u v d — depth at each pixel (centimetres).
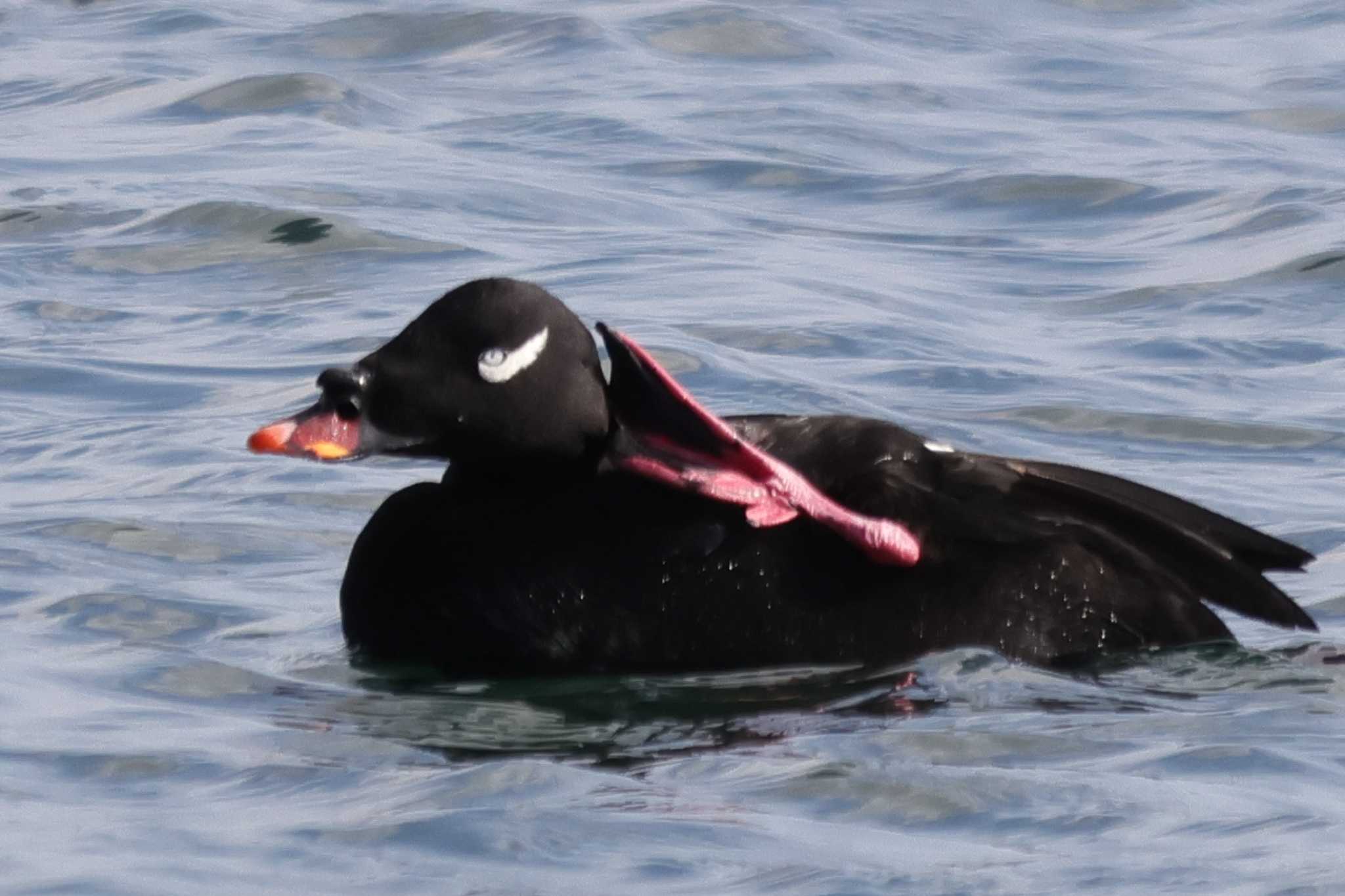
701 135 2023
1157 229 1786
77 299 1591
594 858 755
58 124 2058
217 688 947
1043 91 2222
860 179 1917
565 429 979
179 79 2175
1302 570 983
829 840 772
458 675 977
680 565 977
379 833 774
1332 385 1420
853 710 913
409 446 981
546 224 1770
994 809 800
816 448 1000
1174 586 979
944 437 1324
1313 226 1744
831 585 973
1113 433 1343
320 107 2094
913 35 2411
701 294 1592
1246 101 2180
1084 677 948
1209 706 909
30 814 792
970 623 970
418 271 1648
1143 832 775
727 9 2408
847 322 1532
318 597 1074
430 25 2364
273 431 976
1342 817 786
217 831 778
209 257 1683
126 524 1156
